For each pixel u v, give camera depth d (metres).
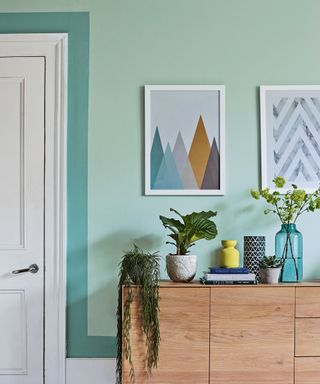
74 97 3.15
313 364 2.72
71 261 3.11
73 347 3.10
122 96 3.15
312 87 3.14
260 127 3.13
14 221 3.13
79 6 3.18
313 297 2.74
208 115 3.14
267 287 2.74
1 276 3.11
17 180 3.14
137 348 2.71
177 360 2.72
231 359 2.72
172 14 3.17
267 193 2.96
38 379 3.07
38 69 3.16
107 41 3.17
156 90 3.14
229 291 2.73
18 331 3.09
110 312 3.10
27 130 3.14
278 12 3.18
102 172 3.14
